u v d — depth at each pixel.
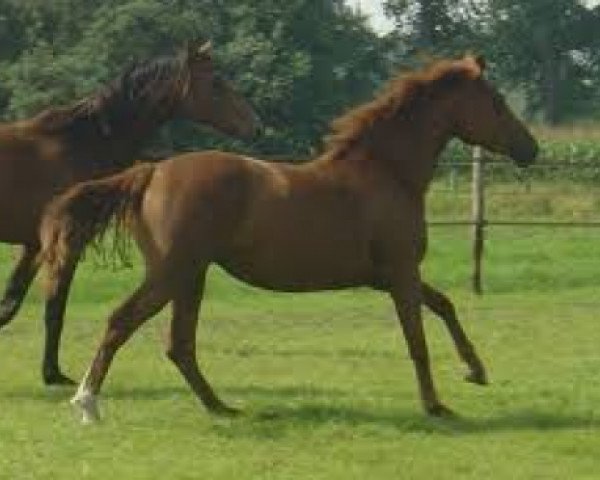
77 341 16.72
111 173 13.34
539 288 22.14
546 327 18.03
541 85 88.50
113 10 47.03
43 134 13.23
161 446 10.63
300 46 48.88
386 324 18.36
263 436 11.00
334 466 10.05
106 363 11.22
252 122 13.98
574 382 13.95
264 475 9.77
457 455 10.47
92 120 13.33
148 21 46.16
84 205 11.08
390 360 15.36
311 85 47.84
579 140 51.31
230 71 45.72
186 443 10.74
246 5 47.53
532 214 31.11
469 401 12.70
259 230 11.16
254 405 12.35
